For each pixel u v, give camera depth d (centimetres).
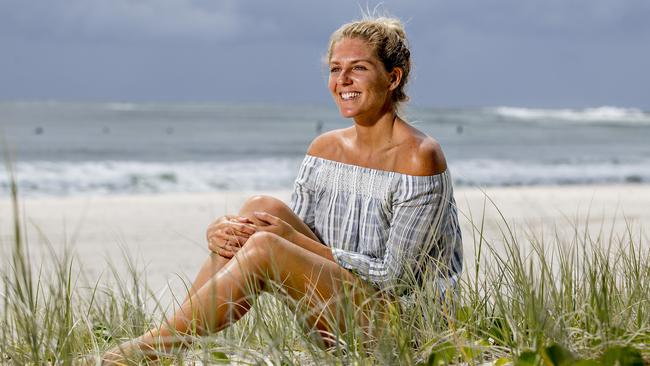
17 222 232
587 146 3481
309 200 333
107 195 1379
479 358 261
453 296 294
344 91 311
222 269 276
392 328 267
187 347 269
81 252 772
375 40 308
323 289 281
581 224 874
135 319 314
